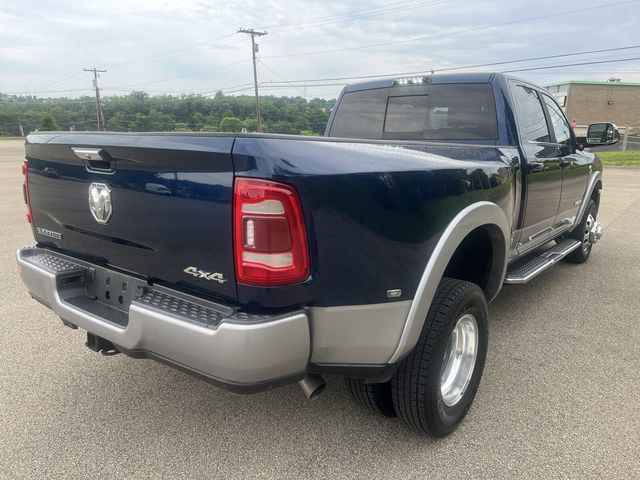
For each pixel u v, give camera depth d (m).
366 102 4.69
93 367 3.58
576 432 2.85
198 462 2.60
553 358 3.79
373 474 2.52
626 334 4.25
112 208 2.43
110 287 2.64
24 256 3.02
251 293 1.99
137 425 2.90
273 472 2.53
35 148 2.90
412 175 2.35
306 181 1.95
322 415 3.02
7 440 2.75
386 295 2.25
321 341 2.15
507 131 3.89
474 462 2.61
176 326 2.05
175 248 2.19
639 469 2.54
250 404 3.14
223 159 1.95
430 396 2.56
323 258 2.04
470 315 2.83
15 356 3.73
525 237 4.11
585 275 6.00
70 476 2.48
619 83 55.94
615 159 27.33
